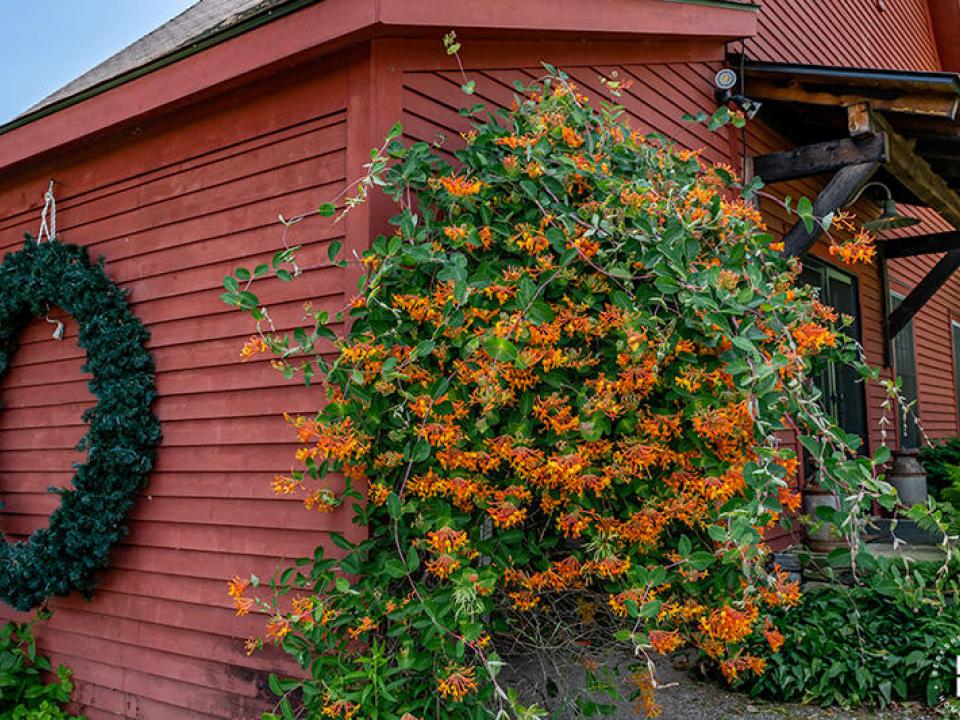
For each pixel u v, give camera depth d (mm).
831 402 6555
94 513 3543
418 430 2324
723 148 5137
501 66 3449
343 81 3074
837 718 3105
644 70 4477
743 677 3316
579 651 2973
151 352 3668
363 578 2629
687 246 2381
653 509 2338
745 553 2107
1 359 4363
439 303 2344
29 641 4039
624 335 2336
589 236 2463
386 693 2225
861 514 2221
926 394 10062
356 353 2352
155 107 3471
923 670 3180
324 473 2539
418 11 2867
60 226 4191
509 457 2312
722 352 2371
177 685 3383
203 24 4684
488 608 2322
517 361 2232
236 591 2461
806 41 7090
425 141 3059
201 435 3420
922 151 5047
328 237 3049
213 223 3490
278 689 2432
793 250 4520
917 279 9844
